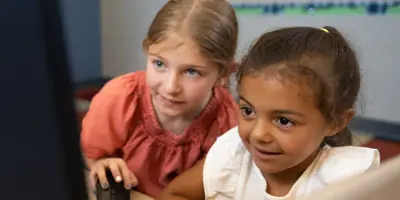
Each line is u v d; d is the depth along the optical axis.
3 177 0.18
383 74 1.66
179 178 0.60
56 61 0.16
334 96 0.45
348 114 0.49
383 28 1.63
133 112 0.73
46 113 0.17
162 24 0.63
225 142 0.58
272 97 0.42
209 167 0.57
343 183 0.29
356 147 0.53
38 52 0.16
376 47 1.66
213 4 0.67
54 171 0.18
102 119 0.73
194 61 0.63
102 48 2.38
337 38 0.49
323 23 1.76
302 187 0.50
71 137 0.18
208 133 0.74
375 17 1.64
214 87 0.71
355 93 0.49
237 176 0.55
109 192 0.64
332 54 0.46
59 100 0.17
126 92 0.74
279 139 0.43
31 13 0.16
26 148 0.18
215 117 0.75
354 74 0.49
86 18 2.28
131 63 2.29
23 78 0.17
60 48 0.16
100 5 2.33
